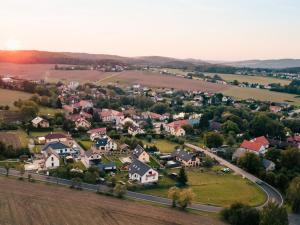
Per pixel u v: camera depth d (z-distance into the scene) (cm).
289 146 18838
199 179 14225
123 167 14950
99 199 11238
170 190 11406
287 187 13125
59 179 13038
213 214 10925
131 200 11506
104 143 17475
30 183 12250
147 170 13425
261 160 15912
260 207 11781
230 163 16638
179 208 11162
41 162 14762
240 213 10269
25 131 19838
